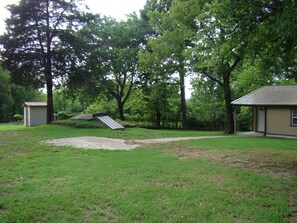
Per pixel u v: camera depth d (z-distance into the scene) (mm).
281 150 10406
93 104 38844
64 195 4734
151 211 4117
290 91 19984
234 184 5598
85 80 22297
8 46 19812
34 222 3730
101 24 28109
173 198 4691
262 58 9328
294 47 7887
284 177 6266
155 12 22375
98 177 5953
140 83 31688
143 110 33938
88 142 12320
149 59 23297
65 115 34594
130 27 29531
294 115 18438
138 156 8703
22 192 4898
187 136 17281
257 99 20359
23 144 11234
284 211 4195
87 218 3871
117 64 28266
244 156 8961
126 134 16828
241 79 28453
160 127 31891
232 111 21938
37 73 20609
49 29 20609
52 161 7676
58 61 20922
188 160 8109
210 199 4668
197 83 24609
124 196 4746
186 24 19188
